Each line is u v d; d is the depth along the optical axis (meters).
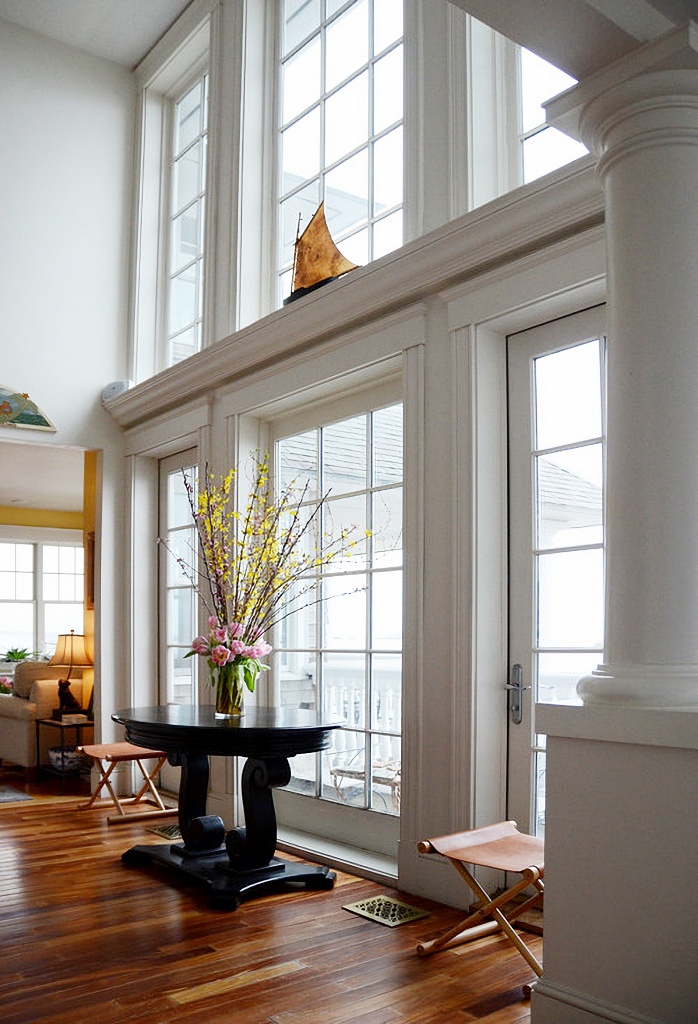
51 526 14.16
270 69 6.24
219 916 3.83
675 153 2.61
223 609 4.74
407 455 4.32
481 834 3.43
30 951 3.42
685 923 2.36
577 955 2.59
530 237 3.74
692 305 2.57
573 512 3.81
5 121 6.80
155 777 6.86
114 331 7.16
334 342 4.84
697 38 2.47
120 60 7.37
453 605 4.00
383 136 5.04
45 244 6.89
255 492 5.74
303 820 5.22
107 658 6.89
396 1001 2.96
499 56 4.34
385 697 4.74
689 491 2.54
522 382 4.08
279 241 6.02
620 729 2.50
